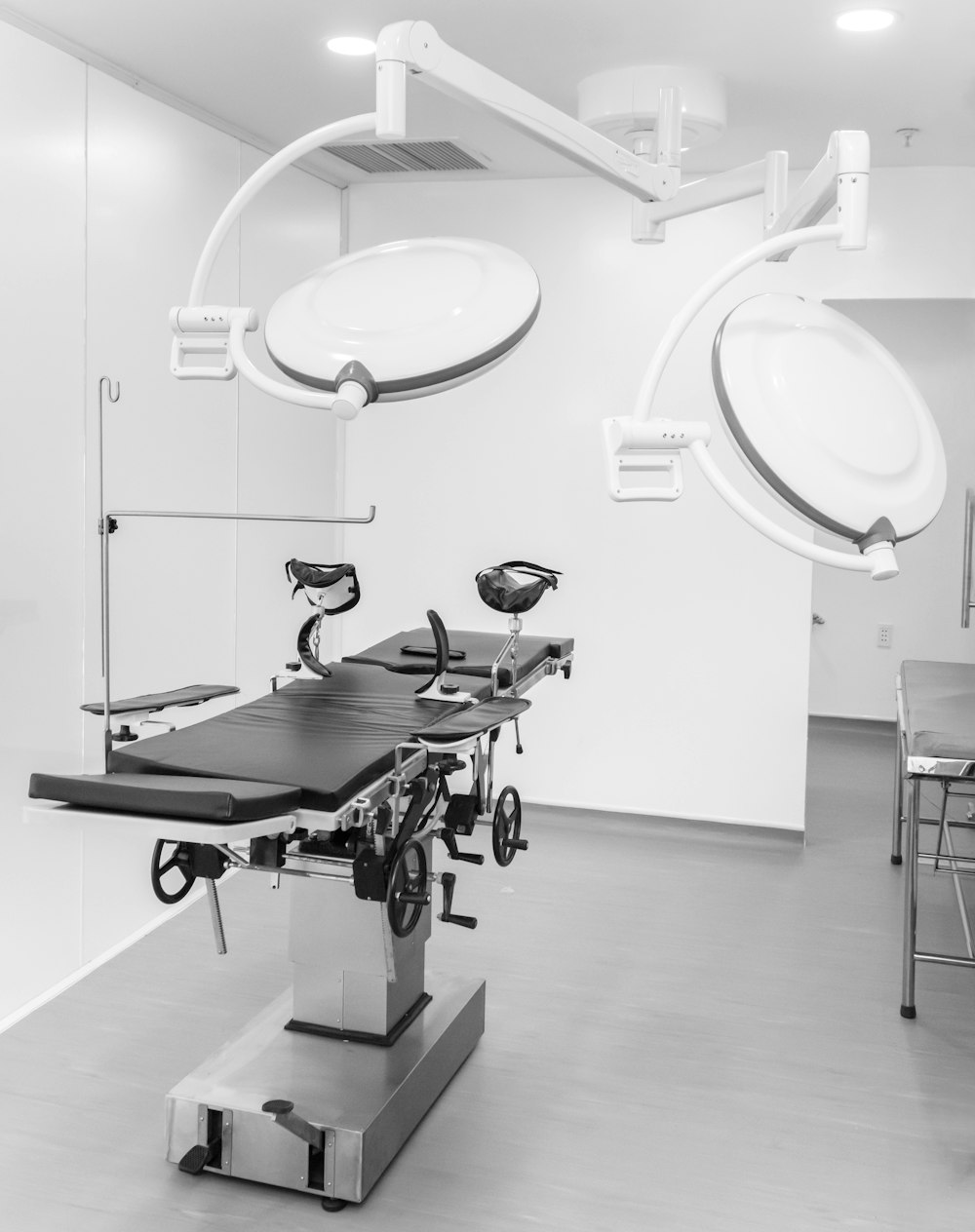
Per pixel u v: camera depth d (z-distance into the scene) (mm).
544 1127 2793
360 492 5445
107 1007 3363
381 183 5293
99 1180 2559
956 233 4742
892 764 6480
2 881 3252
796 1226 2439
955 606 7262
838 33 3250
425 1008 3029
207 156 4156
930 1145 2748
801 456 1590
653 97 3555
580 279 5117
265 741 2523
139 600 3881
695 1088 2988
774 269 4906
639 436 1724
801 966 3750
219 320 1976
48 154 3318
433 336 1844
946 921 4148
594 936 3961
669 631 5145
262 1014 2955
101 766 3676
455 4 3107
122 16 3225
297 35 3379
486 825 5215
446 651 2918
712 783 5152
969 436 7051
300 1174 2502
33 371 3293
